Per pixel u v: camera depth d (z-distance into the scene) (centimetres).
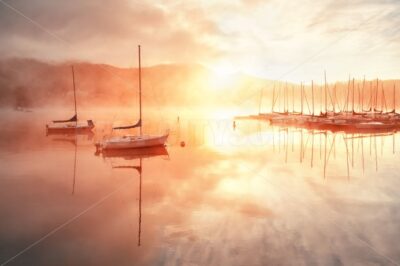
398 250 1066
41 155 3148
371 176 2256
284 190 1869
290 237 1180
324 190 1866
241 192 1828
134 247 1099
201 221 1353
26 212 1486
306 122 6869
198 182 2077
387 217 1398
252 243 1130
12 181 2095
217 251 1066
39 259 1021
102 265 979
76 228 1283
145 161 2861
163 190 1878
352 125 6047
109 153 3269
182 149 3603
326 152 3394
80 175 2288
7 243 1144
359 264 976
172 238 1180
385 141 4278
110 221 1363
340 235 1198
